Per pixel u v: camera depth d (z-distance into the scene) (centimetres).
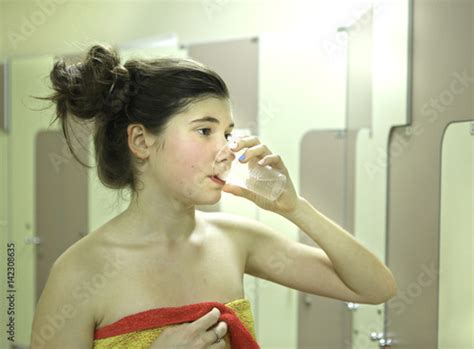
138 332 72
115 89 77
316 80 173
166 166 74
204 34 234
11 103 234
